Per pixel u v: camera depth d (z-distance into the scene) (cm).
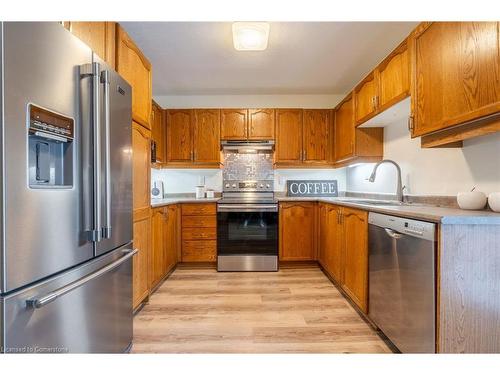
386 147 288
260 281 295
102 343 135
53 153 111
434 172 210
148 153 232
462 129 145
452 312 123
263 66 299
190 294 258
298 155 372
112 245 144
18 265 87
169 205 303
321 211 325
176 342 178
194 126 371
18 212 87
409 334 145
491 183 160
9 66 85
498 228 123
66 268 108
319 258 336
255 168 402
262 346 173
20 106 88
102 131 127
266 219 336
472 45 131
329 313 219
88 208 120
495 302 123
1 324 84
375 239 185
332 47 257
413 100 178
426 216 131
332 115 373
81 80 117
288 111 373
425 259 131
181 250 340
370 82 257
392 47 258
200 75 322
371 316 192
